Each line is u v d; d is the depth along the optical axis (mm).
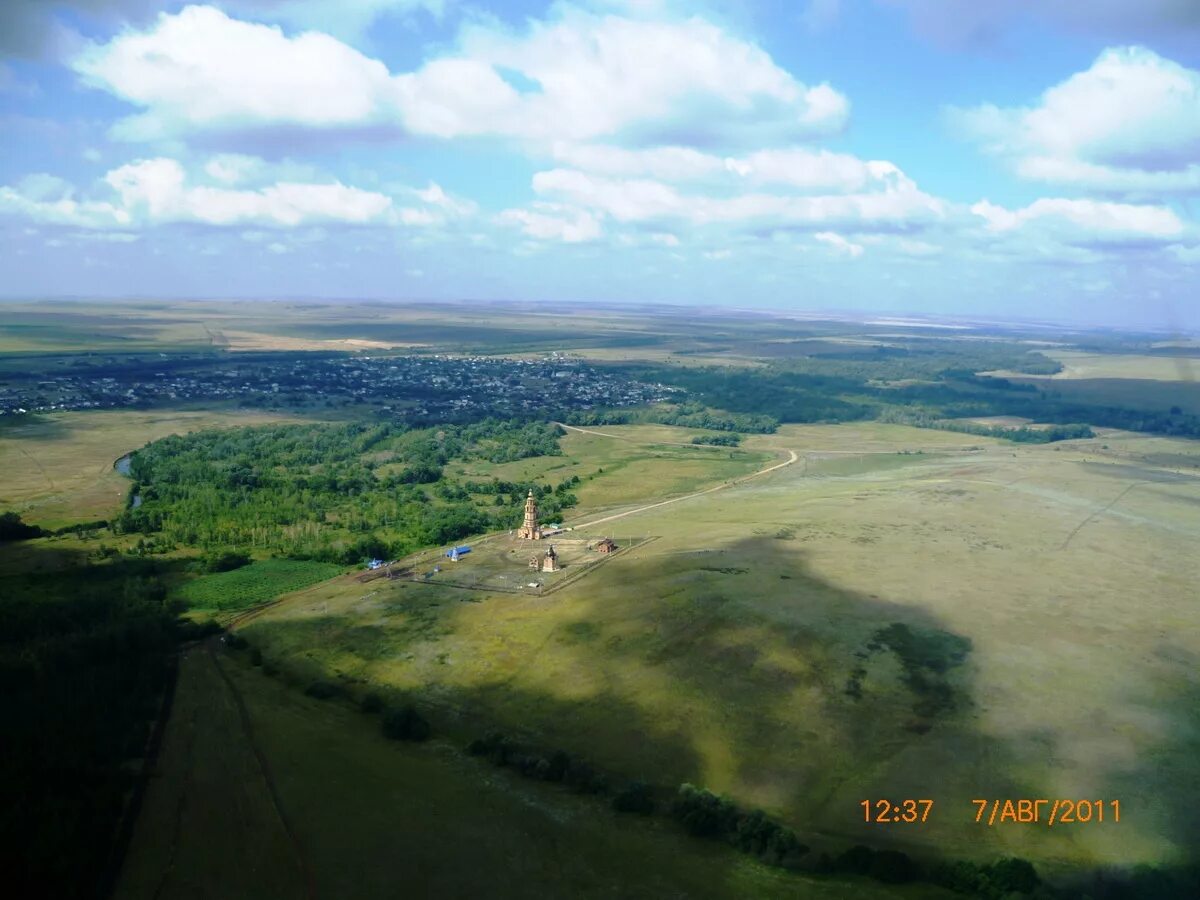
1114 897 72875
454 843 81438
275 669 120000
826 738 98250
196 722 104500
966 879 74750
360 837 82125
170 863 78312
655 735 100812
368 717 107375
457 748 99875
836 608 132625
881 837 82125
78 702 103688
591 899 73812
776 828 81938
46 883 74062
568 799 89750
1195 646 121812
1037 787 88562
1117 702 105000
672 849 81375
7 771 87875
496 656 122125
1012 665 114312
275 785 90750
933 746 96000
